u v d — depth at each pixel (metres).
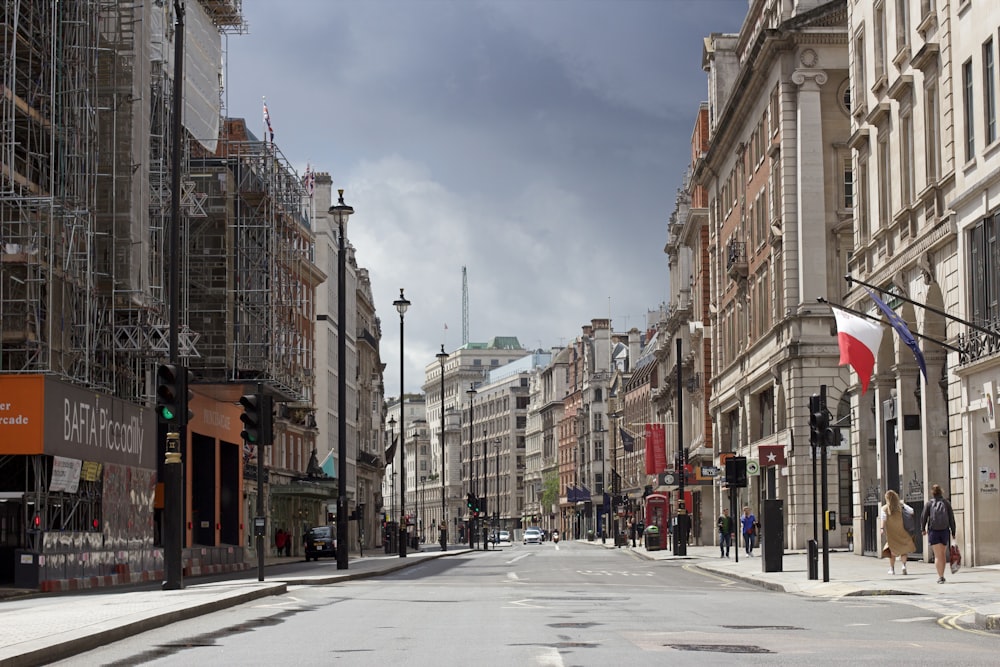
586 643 13.76
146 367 43.25
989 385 30.30
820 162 50.94
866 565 35.22
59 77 37.69
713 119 75.50
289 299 58.84
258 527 29.70
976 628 16.28
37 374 31.67
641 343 161.00
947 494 34.53
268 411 29.77
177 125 27.84
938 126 34.34
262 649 13.63
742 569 37.31
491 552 84.56
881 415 39.38
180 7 28.19
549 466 197.25
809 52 51.16
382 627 16.53
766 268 57.38
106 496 35.81
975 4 31.19
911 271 36.53
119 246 40.69
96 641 14.34
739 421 66.69
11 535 33.38
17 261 34.25
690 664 11.54
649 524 74.06
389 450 122.12
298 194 57.94
